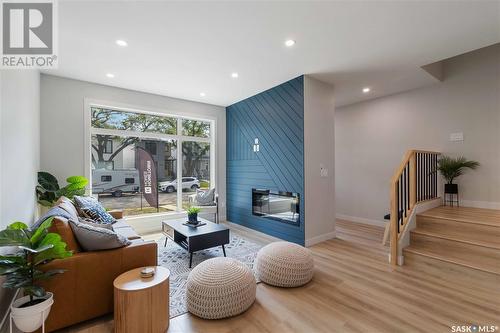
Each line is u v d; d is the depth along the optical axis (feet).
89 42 9.17
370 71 12.09
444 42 9.30
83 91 13.34
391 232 9.98
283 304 7.15
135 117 15.70
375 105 16.84
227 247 12.37
